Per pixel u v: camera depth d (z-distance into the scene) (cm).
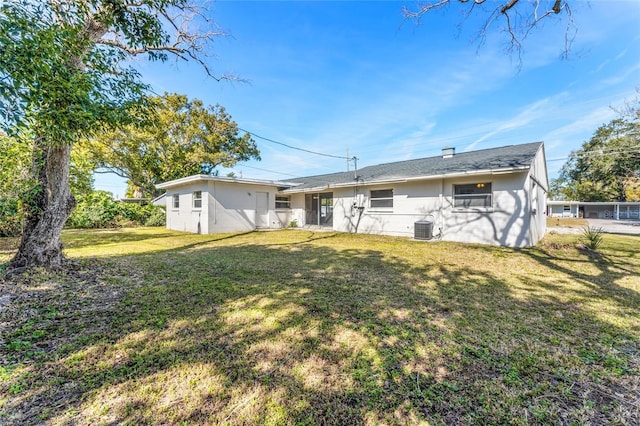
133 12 454
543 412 162
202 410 160
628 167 2114
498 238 830
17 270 421
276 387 182
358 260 609
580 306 335
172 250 735
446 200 948
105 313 299
